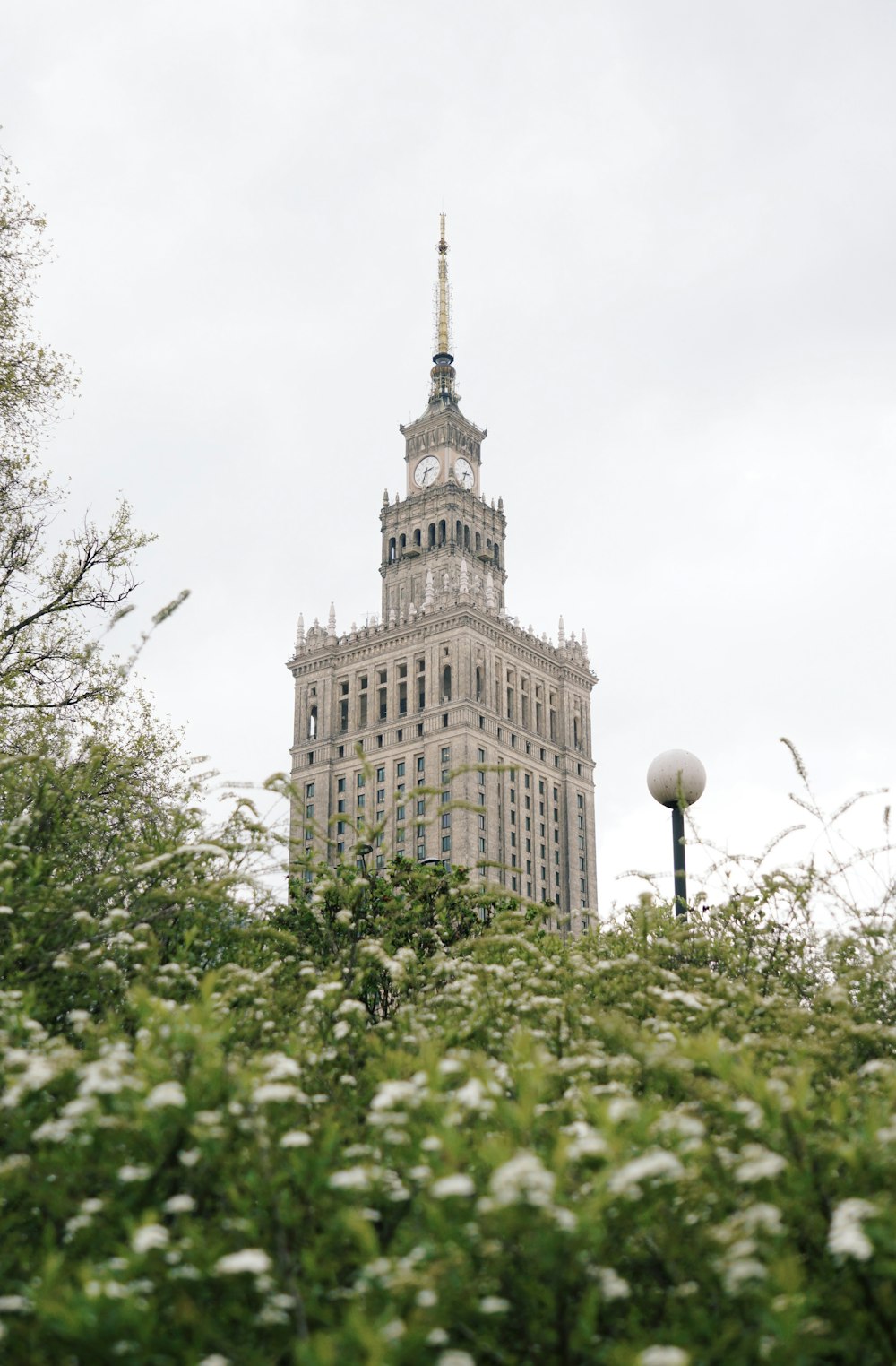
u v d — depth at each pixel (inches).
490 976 379.2
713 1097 227.3
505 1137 229.8
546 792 6579.7
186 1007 255.0
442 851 5856.3
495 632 6481.3
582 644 7253.9
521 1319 194.7
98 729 740.7
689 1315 192.2
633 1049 256.5
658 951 456.8
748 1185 213.6
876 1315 184.1
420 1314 166.4
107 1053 249.3
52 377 1028.5
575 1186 195.8
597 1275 184.5
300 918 567.5
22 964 379.6
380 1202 219.0
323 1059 307.3
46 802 480.7
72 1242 212.1
